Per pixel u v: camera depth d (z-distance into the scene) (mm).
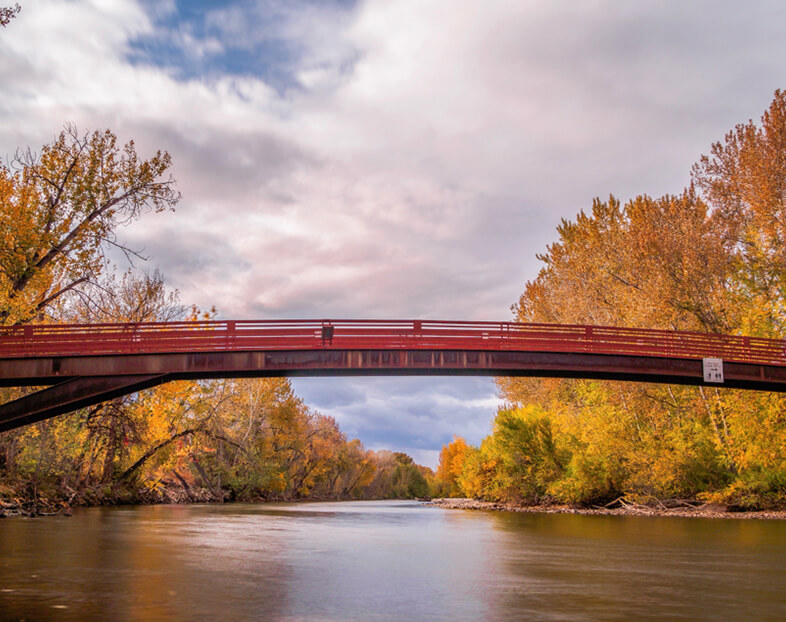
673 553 19984
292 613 10656
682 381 33031
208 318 55000
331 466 120250
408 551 20781
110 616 10141
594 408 49969
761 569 16391
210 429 64188
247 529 29625
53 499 40094
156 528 28047
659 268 44719
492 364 31312
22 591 12234
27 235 34125
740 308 44500
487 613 10844
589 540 24469
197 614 10398
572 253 60781
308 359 30312
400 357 30859
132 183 37875
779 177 43062
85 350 28625
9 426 28297
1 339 28109
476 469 65312
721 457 42344
